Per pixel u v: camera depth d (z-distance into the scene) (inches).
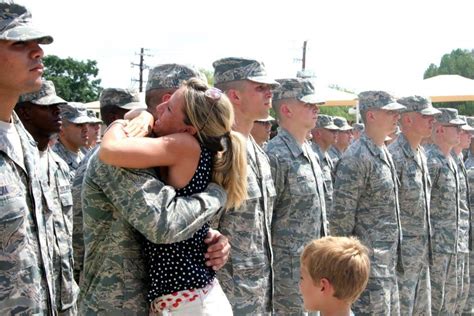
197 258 108.6
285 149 202.4
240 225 161.9
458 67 1640.0
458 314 322.0
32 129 179.8
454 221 299.1
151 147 101.4
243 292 160.9
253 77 174.6
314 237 201.5
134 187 99.9
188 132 107.8
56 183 179.6
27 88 109.3
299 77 218.2
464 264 322.0
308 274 121.4
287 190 198.8
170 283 104.9
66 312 173.9
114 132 103.3
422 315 258.8
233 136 113.0
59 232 174.7
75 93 1482.5
